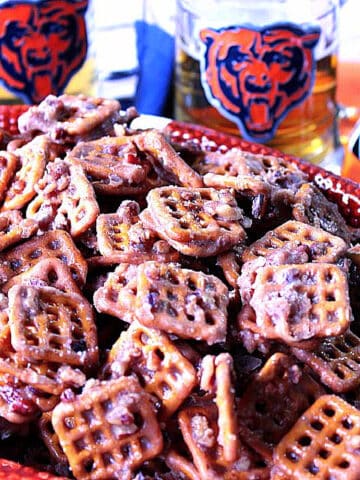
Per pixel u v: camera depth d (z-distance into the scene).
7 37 0.45
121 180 0.31
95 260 0.29
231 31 0.44
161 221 0.28
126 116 0.37
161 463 0.26
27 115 0.35
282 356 0.26
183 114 0.49
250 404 0.26
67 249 0.29
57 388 0.25
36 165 0.32
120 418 0.24
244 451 0.25
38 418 0.27
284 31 0.44
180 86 0.49
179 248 0.28
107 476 0.25
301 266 0.27
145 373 0.26
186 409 0.25
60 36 0.46
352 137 0.44
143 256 0.28
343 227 0.34
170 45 0.57
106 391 0.25
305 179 0.36
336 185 0.37
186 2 0.46
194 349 0.26
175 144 0.36
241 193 0.31
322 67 0.47
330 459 0.25
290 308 0.26
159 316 0.25
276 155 0.38
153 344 0.26
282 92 0.46
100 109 0.34
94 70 0.50
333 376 0.26
